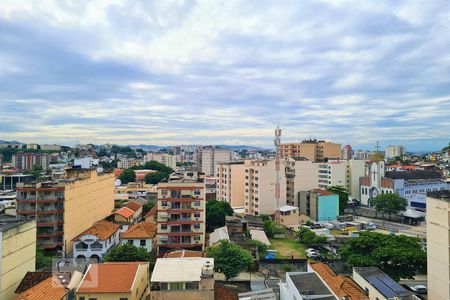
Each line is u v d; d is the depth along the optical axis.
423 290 52.50
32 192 74.00
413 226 100.94
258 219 97.38
